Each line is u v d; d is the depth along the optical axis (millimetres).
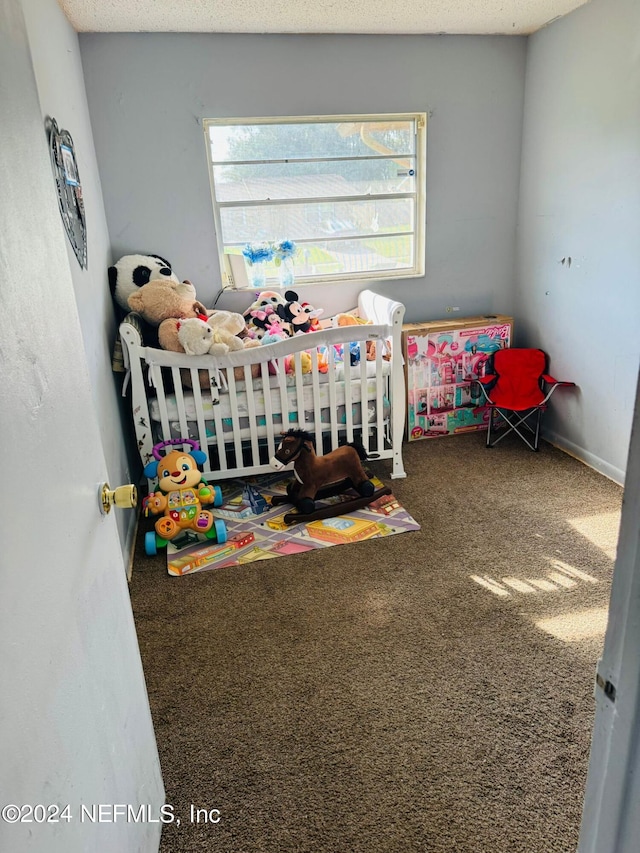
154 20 2904
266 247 3523
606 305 3090
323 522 2848
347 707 1759
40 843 666
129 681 1231
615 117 2875
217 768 1576
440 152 3645
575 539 2611
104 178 3270
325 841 1377
